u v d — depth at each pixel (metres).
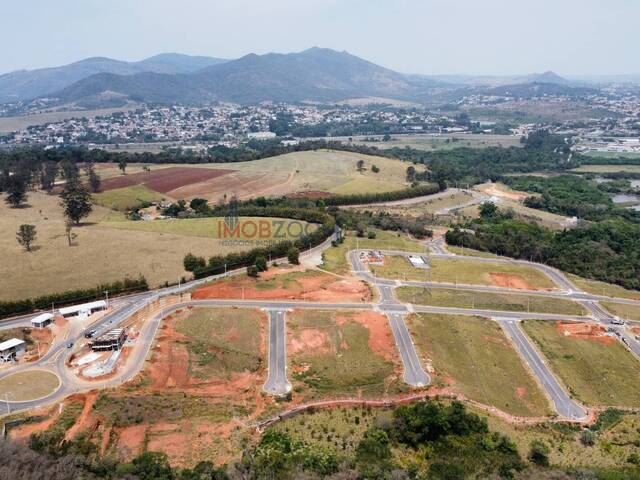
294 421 104.81
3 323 133.38
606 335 152.12
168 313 142.88
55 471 77.56
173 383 113.62
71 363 116.56
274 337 135.38
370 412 108.69
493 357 136.25
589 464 98.19
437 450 97.94
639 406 122.56
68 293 146.00
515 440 104.06
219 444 95.88
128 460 88.50
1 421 93.94
